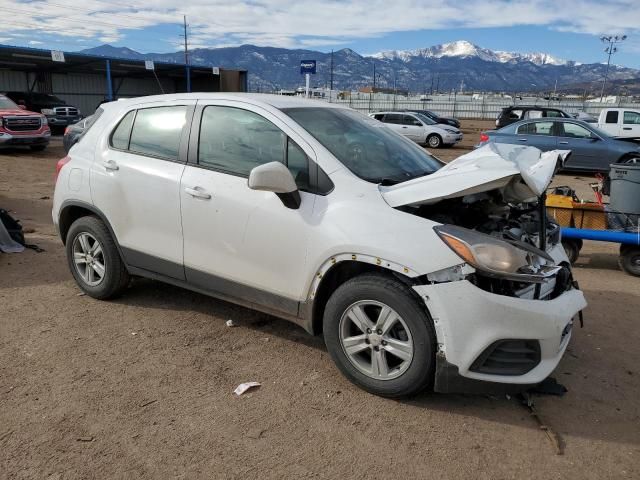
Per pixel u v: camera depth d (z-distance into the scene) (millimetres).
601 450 2854
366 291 3127
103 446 2783
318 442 2850
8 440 2809
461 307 2881
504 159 3254
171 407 3129
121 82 40000
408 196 3141
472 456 2775
